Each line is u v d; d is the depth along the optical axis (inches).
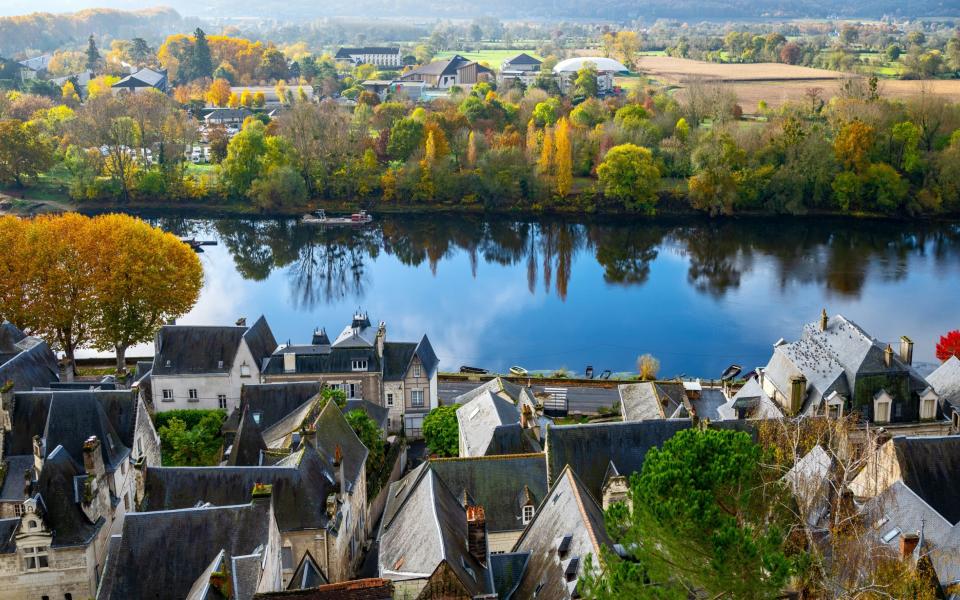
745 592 2659.9
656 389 5733.3
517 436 4879.4
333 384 6328.7
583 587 2945.4
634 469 4411.9
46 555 3941.9
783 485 3245.6
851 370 5526.6
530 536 3754.9
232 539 3508.9
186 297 7298.2
